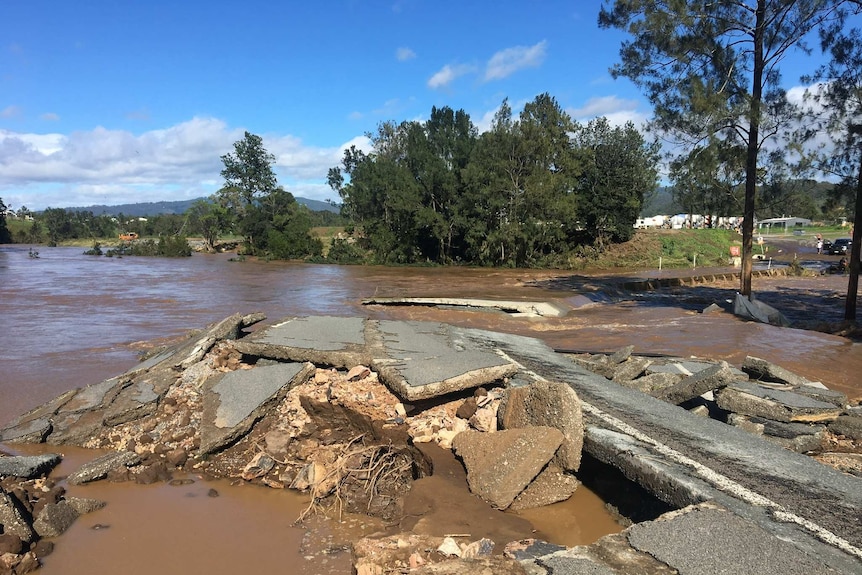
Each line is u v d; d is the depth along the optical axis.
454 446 6.02
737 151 20.81
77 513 5.36
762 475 4.86
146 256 60.44
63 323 16.83
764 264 45.88
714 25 19.47
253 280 32.88
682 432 5.96
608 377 9.33
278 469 6.26
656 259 47.00
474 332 11.66
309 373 7.70
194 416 7.22
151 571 4.46
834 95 18.03
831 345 14.41
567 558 3.54
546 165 43.72
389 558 4.00
